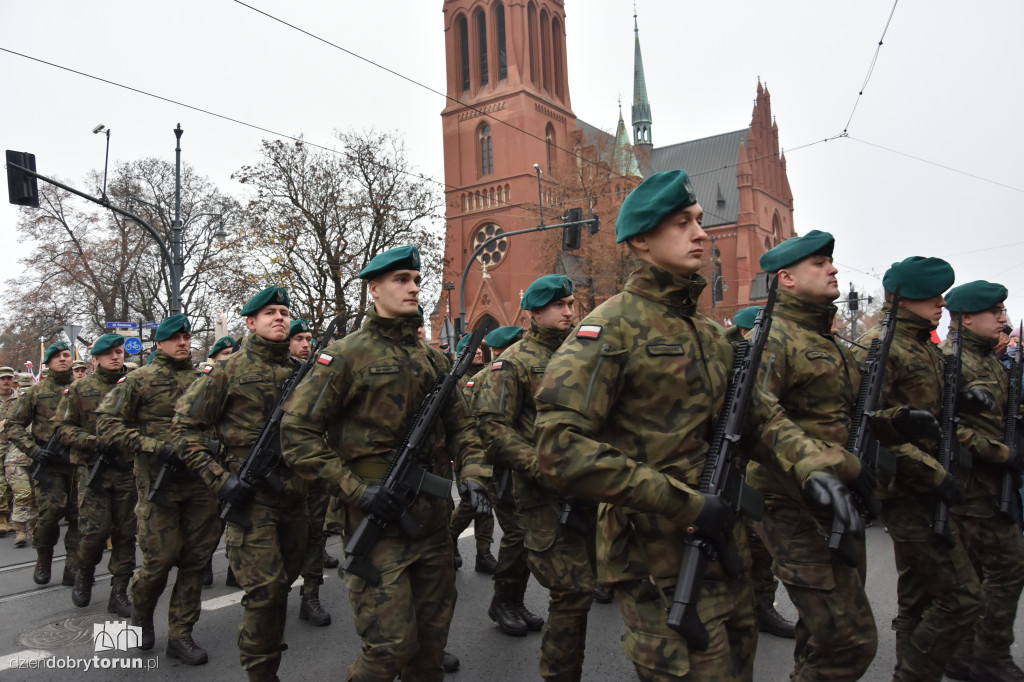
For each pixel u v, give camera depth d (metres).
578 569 4.20
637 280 2.67
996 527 4.36
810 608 3.33
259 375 5.12
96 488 6.33
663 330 2.58
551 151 57.00
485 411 4.92
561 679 4.20
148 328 20.91
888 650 4.98
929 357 4.32
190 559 5.34
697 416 2.56
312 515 6.18
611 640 5.42
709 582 2.52
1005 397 4.84
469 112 57.53
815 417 3.65
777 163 77.81
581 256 41.91
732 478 2.52
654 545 2.54
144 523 5.30
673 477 2.48
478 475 3.76
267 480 4.44
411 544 3.50
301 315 24.89
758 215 69.44
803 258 3.74
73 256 38.97
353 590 3.44
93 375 7.57
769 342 3.66
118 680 4.94
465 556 8.20
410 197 27.64
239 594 6.95
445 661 4.96
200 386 4.93
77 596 6.62
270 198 25.89
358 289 26.47
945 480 3.73
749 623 2.64
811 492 2.46
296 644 5.62
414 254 3.72
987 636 4.36
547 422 2.43
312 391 3.52
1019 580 4.32
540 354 5.20
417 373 3.71
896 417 3.62
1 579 7.90
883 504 4.00
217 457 4.89
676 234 2.60
